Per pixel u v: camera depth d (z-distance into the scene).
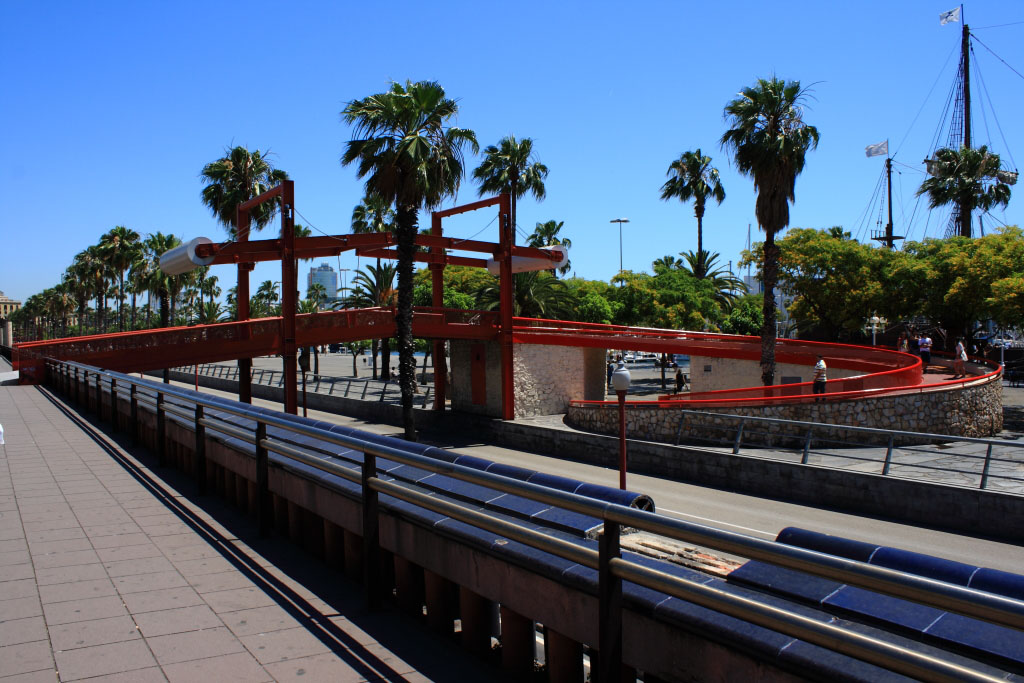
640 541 3.20
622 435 14.06
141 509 6.38
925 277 34.50
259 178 40.66
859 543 2.37
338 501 4.61
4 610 3.91
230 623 3.78
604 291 50.56
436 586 3.80
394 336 28.42
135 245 63.31
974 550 11.94
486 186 44.22
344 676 3.15
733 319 52.66
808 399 20.52
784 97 24.23
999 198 36.75
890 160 50.47
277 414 5.27
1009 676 1.85
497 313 29.73
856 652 1.82
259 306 95.62
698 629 2.40
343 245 26.42
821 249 38.00
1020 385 37.91
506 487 2.95
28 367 25.44
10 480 7.62
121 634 3.58
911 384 22.53
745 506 15.49
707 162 55.78
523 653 3.24
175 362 24.64
